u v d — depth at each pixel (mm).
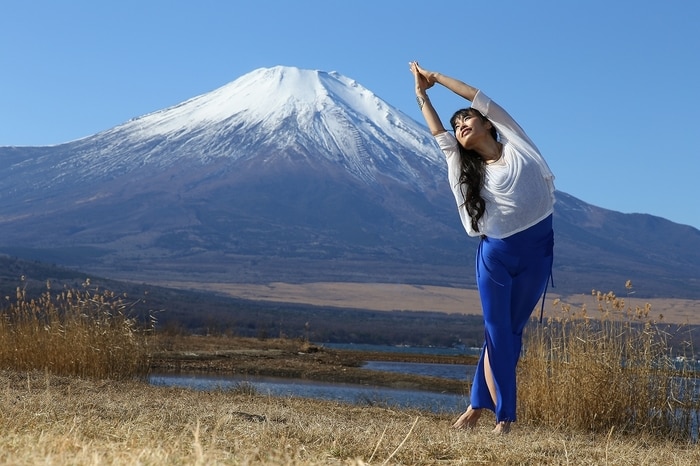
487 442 7043
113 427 6426
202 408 8797
